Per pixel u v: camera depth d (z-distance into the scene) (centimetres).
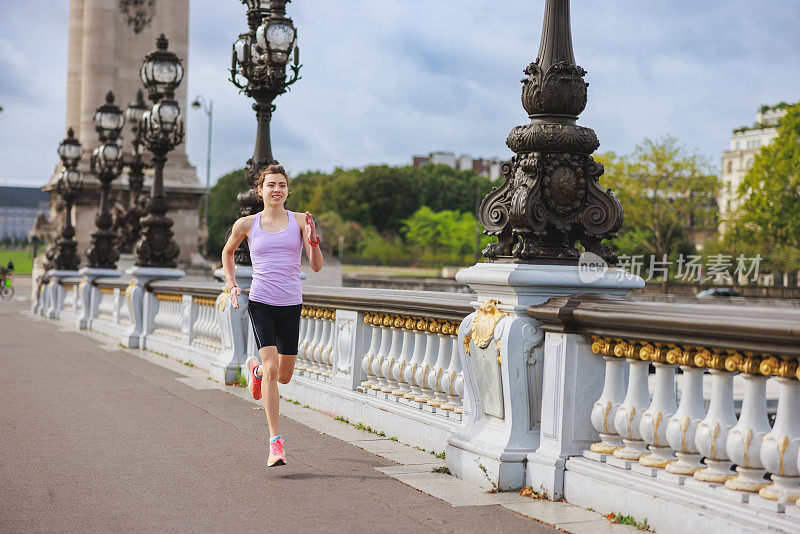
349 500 528
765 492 406
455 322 662
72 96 4706
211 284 1309
